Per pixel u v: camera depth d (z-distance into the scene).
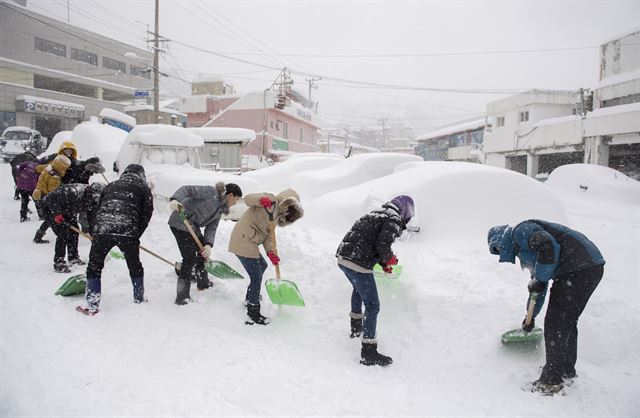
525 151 28.55
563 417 2.67
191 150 9.14
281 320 4.05
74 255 5.38
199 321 3.86
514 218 6.56
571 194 16.58
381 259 3.29
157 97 24.61
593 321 4.00
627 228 10.38
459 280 4.84
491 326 3.88
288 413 2.53
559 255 2.96
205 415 2.44
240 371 2.97
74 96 38.53
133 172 4.25
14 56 36.69
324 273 5.06
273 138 28.77
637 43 22.52
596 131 22.64
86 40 42.22
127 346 3.23
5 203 9.91
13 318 3.49
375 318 3.31
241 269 5.40
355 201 7.02
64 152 5.82
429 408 2.70
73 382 2.68
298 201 4.10
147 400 2.55
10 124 34.31
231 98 29.38
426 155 51.00
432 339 3.73
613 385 3.09
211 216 4.30
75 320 3.62
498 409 2.73
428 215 6.50
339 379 2.99
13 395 2.45
